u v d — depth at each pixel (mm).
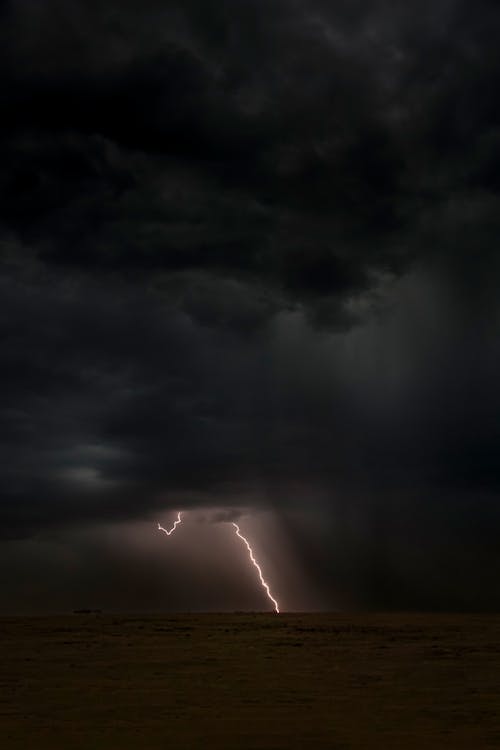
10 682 30000
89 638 49406
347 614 83125
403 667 34094
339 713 22812
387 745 18141
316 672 32500
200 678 30781
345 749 17656
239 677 31016
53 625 62156
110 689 27953
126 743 18328
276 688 27984
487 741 18703
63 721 21594
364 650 41438
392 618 73125
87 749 17641
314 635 50812
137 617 75938
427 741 18656
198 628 57562
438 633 52750
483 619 70438
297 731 19891
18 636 51094
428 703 24688
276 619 71000
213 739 18828
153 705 24344
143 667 34500
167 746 17938
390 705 24297
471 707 23906
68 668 34281
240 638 48750
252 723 21094
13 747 17922
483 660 36812
